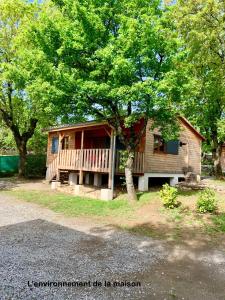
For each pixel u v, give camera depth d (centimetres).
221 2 1755
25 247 692
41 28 1122
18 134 2352
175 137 1307
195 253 702
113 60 1026
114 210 1168
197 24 1772
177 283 526
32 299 443
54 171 1952
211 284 529
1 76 1920
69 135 2148
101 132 1944
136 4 1106
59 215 1081
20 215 1054
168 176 1792
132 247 730
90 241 768
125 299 457
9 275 526
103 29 1113
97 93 1107
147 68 1157
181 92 1109
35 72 1143
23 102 2141
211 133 2336
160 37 1095
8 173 2572
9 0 1998
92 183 1897
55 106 1206
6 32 2036
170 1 1798
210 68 1958
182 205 1156
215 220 969
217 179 2159
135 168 1539
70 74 1121
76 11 1075
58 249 687
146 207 1179
